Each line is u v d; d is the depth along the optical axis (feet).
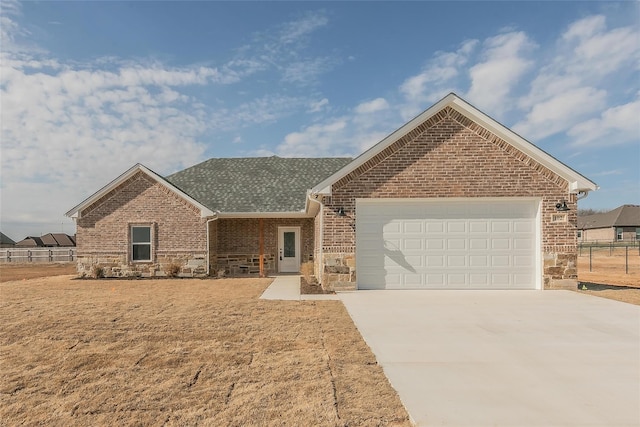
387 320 27.89
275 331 24.86
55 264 98.94
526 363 19.08
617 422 13.32
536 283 41.45
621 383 16.62
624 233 211.00
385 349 21.13
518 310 31.19
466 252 41.75
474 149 41.68
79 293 41.37
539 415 13.78
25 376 17.44
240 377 17.20
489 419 13.47
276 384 16.40
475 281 41.65
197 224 58.59
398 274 41.78
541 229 41.14
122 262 58.34
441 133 41.83
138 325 26.37
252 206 63.41
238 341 22.67
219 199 65.41
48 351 20.92
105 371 17.98
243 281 53.11
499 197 41.42
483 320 27.86
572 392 15.70
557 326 26.13
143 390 15.89
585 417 13.65
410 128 41.65
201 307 32.65
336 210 41.57
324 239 41.47
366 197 41.55
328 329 25.38
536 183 41.37
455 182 41.52
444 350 21.03
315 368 18.25
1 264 99.09
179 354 20.34
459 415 13.73
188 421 13.29
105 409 14.23
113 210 58.75
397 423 13.21
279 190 67.82
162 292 42.04
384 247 41.91
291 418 13.44
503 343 22.31
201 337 23.48
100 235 58.65
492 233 41.81
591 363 19.07
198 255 58.44
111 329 25.31
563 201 41.22
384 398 15.06
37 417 13.65
